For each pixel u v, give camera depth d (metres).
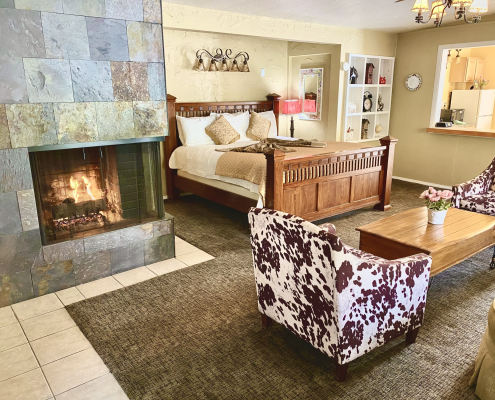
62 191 2.90
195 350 2.20
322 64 6.26
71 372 2.04
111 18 2.77
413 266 1.97
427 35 6.05
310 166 3.95
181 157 5.11
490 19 5.27
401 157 6.74
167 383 1.95
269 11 4.61
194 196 5.83
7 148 2.53
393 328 2.01
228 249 3.71
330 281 1.68
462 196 3.75
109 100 2.88
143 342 2.29
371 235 2.88
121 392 1.89
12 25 2.40
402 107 6.59
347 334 1.80
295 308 2.00
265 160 3.95
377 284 1.82
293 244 1.80
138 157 3.22
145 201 3.35
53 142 2.69
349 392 1.86
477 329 2.37
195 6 4.32
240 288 2.93
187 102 5.45
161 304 2.71
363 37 6.03
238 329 2.40
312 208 4.11
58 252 2.86
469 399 1.81
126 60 2.90
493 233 3.08
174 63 5.32
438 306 2.65
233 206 4.32
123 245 3.19
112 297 2.81
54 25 2.54
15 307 2.69
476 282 3.00
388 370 2.01
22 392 1.90
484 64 7.29
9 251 2.66
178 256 3.55
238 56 5.96
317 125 6.59
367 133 6.77
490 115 6.69
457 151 5.94
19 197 2.63
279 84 6.65
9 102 2.48
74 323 2.49
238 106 5.98
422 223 3.06
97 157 3.00
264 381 1.95
